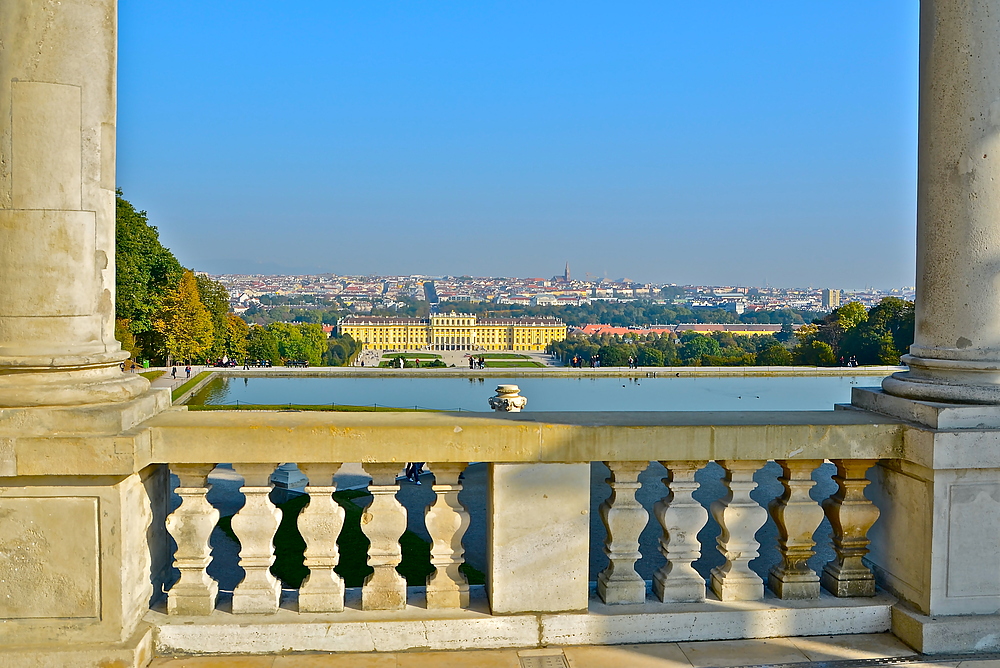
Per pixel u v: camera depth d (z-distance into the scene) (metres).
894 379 6.00
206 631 5.19
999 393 5.46
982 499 5.41
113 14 5.19
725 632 5.52
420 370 62.06
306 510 5.36
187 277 78.25
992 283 5.47
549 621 5.38
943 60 5.47
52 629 4.88
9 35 4.81
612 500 5.62
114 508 4.85
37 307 4.92
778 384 56.12
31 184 4.88
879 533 5.97
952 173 5.51
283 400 50.72
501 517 5.35
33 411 4.79
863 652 5.39
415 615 5.36
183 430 5.07
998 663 5.26
